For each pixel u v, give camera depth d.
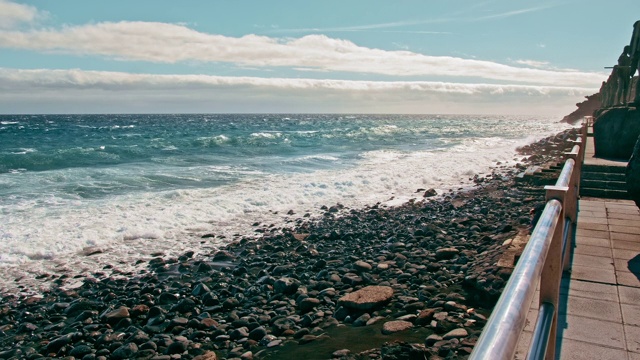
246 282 8.88
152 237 12.00
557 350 3.58
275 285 8.30
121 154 28.67
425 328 5.98
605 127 13.23
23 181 18.62
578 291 4.66
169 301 8.07
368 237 11.73
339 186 18.69
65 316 7.73
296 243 11.48
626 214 7.86
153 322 7.22
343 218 13.96
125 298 8.29
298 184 18.70
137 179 19.45
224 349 6.25
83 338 6.82
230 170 22.83
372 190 18.53
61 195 15.91
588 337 3.77
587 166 10.99
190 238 12.04
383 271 8.71
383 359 5.06
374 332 6.07
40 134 47.19
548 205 3.24
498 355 1.36
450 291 7.16
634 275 5.06
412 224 12.84
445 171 23.16
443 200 16.19
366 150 34.78
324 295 7.65
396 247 10.29
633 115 12.77
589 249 5.96
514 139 47.84
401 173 22.00
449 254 9.08
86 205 14.38
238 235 12.34
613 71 22.77
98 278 9.35
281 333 6.52
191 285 8.78
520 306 1.69
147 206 14.48
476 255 8.78
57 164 24.48
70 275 9.48
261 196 16.41
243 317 7.11
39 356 6.38
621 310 4.24
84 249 10.95
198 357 5.82
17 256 10.22
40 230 11.70
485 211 13.46
